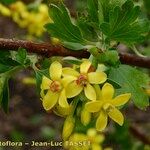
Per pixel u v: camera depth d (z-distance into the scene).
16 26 0.41
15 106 0.40
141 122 0.36
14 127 0.39
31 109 0.40
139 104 0.13
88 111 0.11
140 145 0.25
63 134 0.12
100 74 0.11
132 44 0.14
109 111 0.11
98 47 0.13
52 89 0.11
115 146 0.26
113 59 0.12
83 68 0.11
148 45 0.23
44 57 0.13
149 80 0.13
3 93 0.13
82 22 0.13
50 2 0.13
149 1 0.17
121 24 0.12
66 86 0.11
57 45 0.13
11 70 0.13
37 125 0.38
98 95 0.11
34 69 0.13
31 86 0.41
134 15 0.12
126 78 0.13
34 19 0.24
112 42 0.13
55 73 0.11
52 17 0.13
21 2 0.24
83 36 0.13
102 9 0.13
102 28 0.12
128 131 0.24
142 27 0.12
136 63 0.14
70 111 0.12
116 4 0.13
